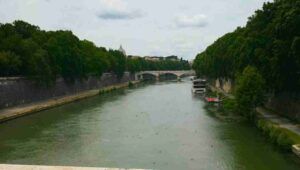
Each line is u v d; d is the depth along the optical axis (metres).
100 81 196.88
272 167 52.16
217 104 120.38
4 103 105.38
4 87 106.06
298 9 69.38
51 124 85.81
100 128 81.06
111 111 106.62
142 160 57.19
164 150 62.69
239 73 94.94
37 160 57.25
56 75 139.38
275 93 87.31
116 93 167.75
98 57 187.88
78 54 155.12
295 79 76.31
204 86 158.12
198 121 88.38
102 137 72.56
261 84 82.06
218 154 59.50
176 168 53.28
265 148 61.88
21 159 57.81
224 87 155.88
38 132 77.06
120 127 82.25
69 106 119.25
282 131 64.50
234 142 66.56
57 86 142.38
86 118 94.38
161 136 73.12
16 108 105.94
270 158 56.31
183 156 59.06
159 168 53.38
